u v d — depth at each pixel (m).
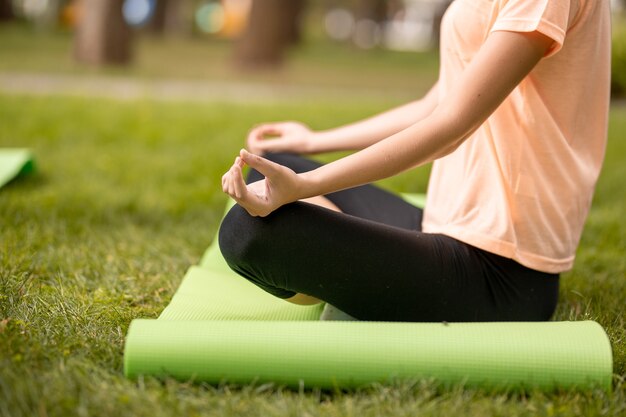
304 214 1.87
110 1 13.60
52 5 26.58
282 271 1.92
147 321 1.98
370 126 2.57
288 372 1.89
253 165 1.76
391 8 39.03
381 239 1.92
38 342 2.08
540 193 2.04
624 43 11.81
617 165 5.84
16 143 5.84
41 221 3.63
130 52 14.08
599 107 2.08
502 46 1.82
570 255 2.15
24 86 9.97
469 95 1.83
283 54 16.30
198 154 5.76
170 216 4.02
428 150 1.85
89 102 8.24
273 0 15.44
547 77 1.99
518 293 2.09
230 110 8.38
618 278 3.05
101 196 4.27
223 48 23.48
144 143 6.22
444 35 2.18
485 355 1.89
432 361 1.88
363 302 2.00
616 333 2.36
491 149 2.06
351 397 1.89
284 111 8.49
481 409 1.80
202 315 2.34
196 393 1.87
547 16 1.81
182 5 29.22
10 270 2.80
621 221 4.10
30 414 1.74
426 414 1.78
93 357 2.05
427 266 1.97
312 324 1.97
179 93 10.61
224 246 1.93
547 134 2.01
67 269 2.96
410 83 15.09
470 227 2.04
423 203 3.68
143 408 1.75
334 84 13.78
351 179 1.85
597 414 1.79
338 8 43.84
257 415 1.77
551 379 1.88
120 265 3.05
